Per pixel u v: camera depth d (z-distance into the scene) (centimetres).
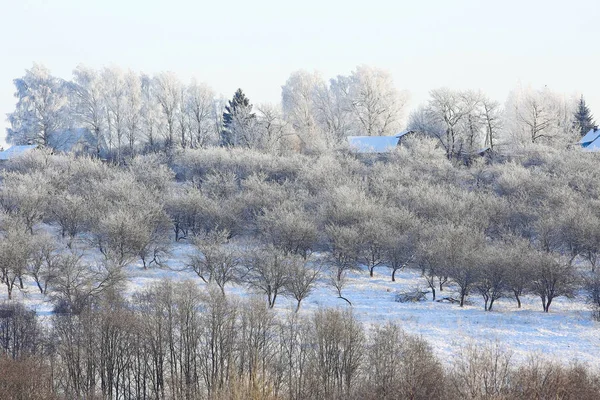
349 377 4231
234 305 5141
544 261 6262
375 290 7056
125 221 7375
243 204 8831
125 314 4853
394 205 8831
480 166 10681
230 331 4719
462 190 9538
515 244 6981
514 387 3644
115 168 10806
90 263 7150
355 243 7269
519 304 6456
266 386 3312
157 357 4672
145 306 5134
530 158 11106
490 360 3962
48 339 4806
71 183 9881
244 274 6544
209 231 8375
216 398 3372
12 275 6675
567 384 3644
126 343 4684
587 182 9244
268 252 6600
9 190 8531
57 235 8344
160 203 9012
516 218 8288
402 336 4703
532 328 5528
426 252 6894
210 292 5288
